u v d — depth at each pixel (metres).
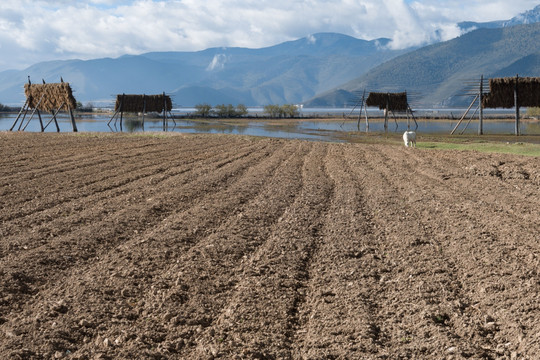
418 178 13.91
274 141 28.00
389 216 9.42
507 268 6.43
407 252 7.32
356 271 6.59
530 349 4.45
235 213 9.74
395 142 31.97
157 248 7.44
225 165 16.92
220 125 60.22
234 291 5.99
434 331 4.91
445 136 35.59
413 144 25.36
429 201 10.63
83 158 18.31
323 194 11.60
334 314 5.36
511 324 4.98
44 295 5.78
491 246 7.32
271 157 19.67
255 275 6.47
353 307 5.50
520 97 36.59
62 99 38.50
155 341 4.83
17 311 5.40
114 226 8.52
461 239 7.81
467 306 5.55
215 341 4.80
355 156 19.97
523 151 21.22
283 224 8.83
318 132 45.12
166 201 10.57
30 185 12.39
